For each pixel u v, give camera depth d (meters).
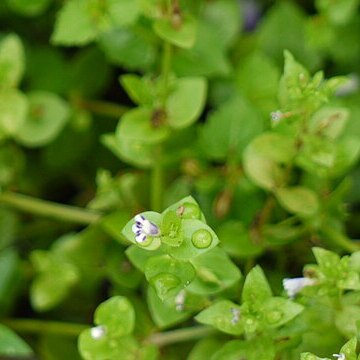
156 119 0.59
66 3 0.64
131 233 0.52
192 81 0.60
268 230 0.60
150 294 0.56
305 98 0.56
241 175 0.62
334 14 0.64
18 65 0.62
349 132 0.63
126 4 0.60
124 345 0.56
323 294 0.55
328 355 0.56
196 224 0.52
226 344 0.55
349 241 0.60
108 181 0.62
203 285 0.55
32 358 0.62
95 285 0.64
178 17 0.58
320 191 0.60
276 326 0.54
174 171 0.64
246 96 0.63
